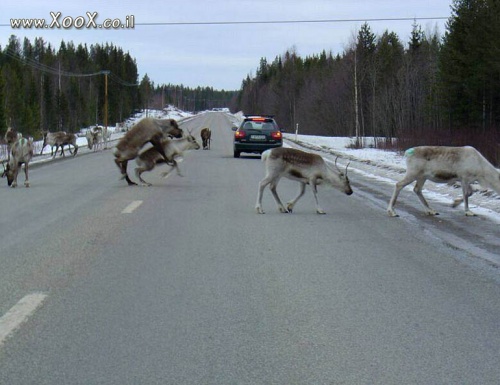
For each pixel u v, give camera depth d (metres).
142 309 5.84
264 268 7.41
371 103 55.91
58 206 12.42
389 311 5.81
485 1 34.69
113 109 106.12
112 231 9.73
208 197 13.86
